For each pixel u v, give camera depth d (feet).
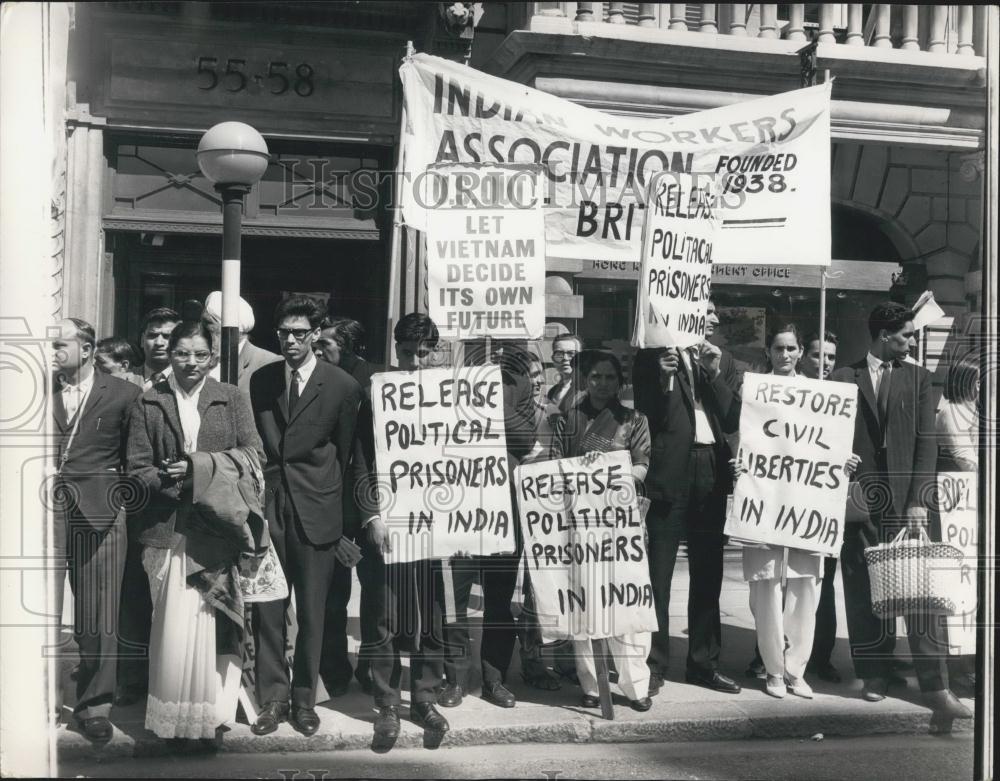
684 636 23.36
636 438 19.35
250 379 18.35
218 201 26.22
